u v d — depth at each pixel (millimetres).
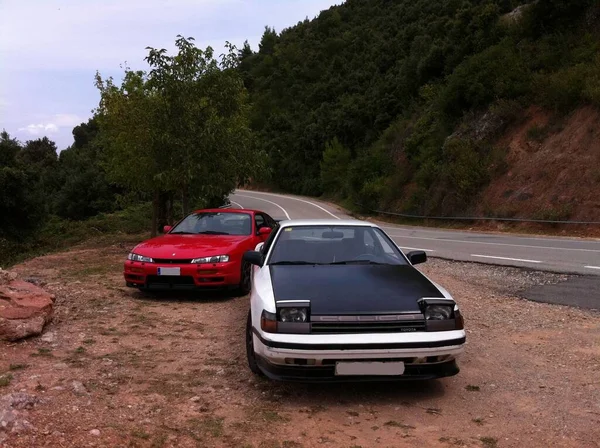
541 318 7078
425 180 33000
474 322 6945
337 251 5809
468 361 5406
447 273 11227
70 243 23938
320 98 76812
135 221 28984
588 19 29578
